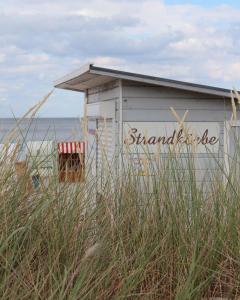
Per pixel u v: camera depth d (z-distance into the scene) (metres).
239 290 4.12
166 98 10.61
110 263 3.79
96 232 4.05
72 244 3.85
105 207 4.16
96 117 12.41
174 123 10.58
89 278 3.56
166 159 4.45
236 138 4.53
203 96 10.62
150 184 4.36
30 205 3.84
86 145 4.40
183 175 4.36
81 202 4.09
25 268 3.56
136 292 3.98
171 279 4.09
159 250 4.14
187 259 4.11
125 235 4.18
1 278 3.49
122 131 10.50
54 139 4.17
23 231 3.56
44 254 3.80
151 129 10.55
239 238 4.16
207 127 10.62
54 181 3.99
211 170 4.46
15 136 3.97
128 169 4.41
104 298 3.69
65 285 3.55
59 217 3.88
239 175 4.36
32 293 3.46
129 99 10.57
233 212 4.25
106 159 4.43
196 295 3.96
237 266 4.16
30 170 3.93
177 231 4.22
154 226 4.23
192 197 4.29
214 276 4.16
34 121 4.05
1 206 3.66
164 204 4.30
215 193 4.36
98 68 10.17
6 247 3.54
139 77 10.27
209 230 4.27
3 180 3.79
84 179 4.22
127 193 4.29
